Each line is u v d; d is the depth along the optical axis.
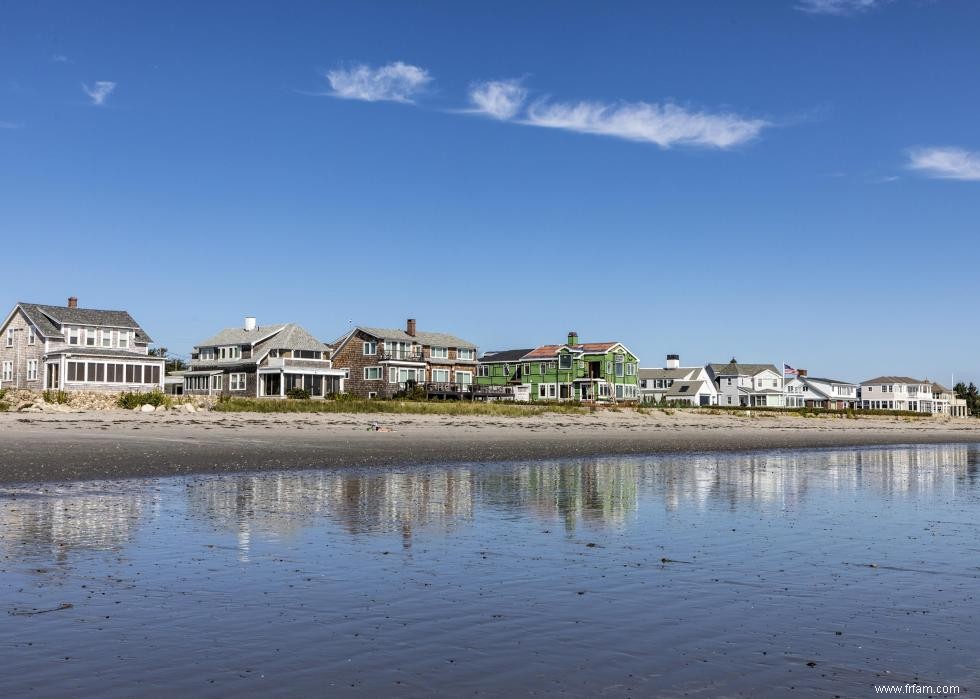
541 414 56.00
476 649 7.67
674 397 106.88
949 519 16.19
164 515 14.68
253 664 7.16
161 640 7.73
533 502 17.59
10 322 61.69
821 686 6.92
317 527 13.82
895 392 125.12
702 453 35.72
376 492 18.70
